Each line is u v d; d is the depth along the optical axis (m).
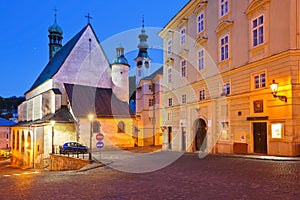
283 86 17.62
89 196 8.37
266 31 19.20
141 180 11.14
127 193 8.67
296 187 8.48
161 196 8.13
